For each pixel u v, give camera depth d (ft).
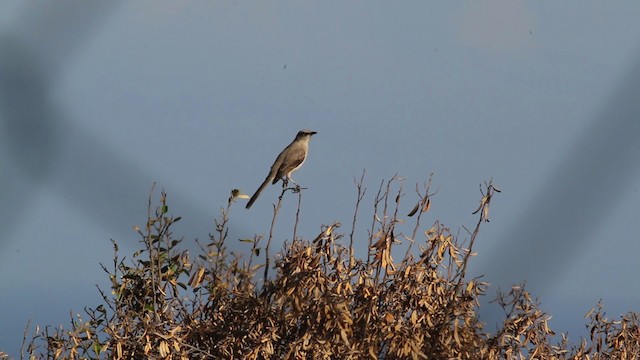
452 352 35.68
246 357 35.65
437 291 36.83
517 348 37.40
